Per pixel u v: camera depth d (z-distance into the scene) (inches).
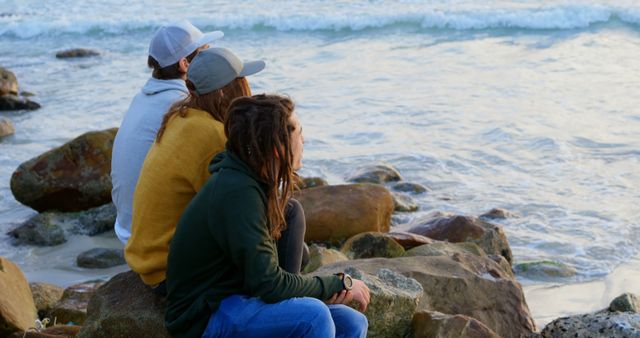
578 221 319.6
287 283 124.2
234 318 124.7
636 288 264.4
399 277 188.9
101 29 800.3
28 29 798.5
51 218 318.3
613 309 231.8
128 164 164.6
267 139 121.6
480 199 345.4
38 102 528.4
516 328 206.2
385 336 182.9
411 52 643.5
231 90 147.0
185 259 126.8
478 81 536.7
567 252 292.8
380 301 177.5
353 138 430.0
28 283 242.7
